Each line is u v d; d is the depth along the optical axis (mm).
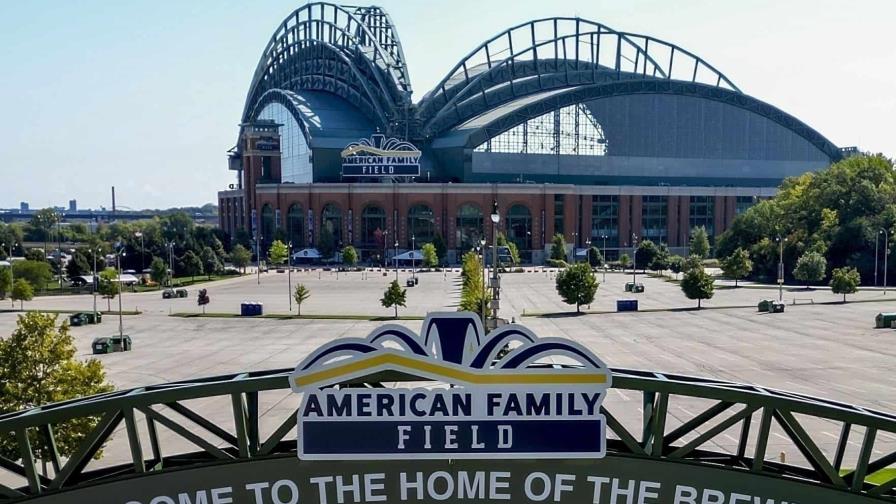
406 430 15211
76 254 117312
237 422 15172
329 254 155375
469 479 15523
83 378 27688
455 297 90812
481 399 15172
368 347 15109
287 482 15453
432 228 155125
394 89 176500
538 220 155625
